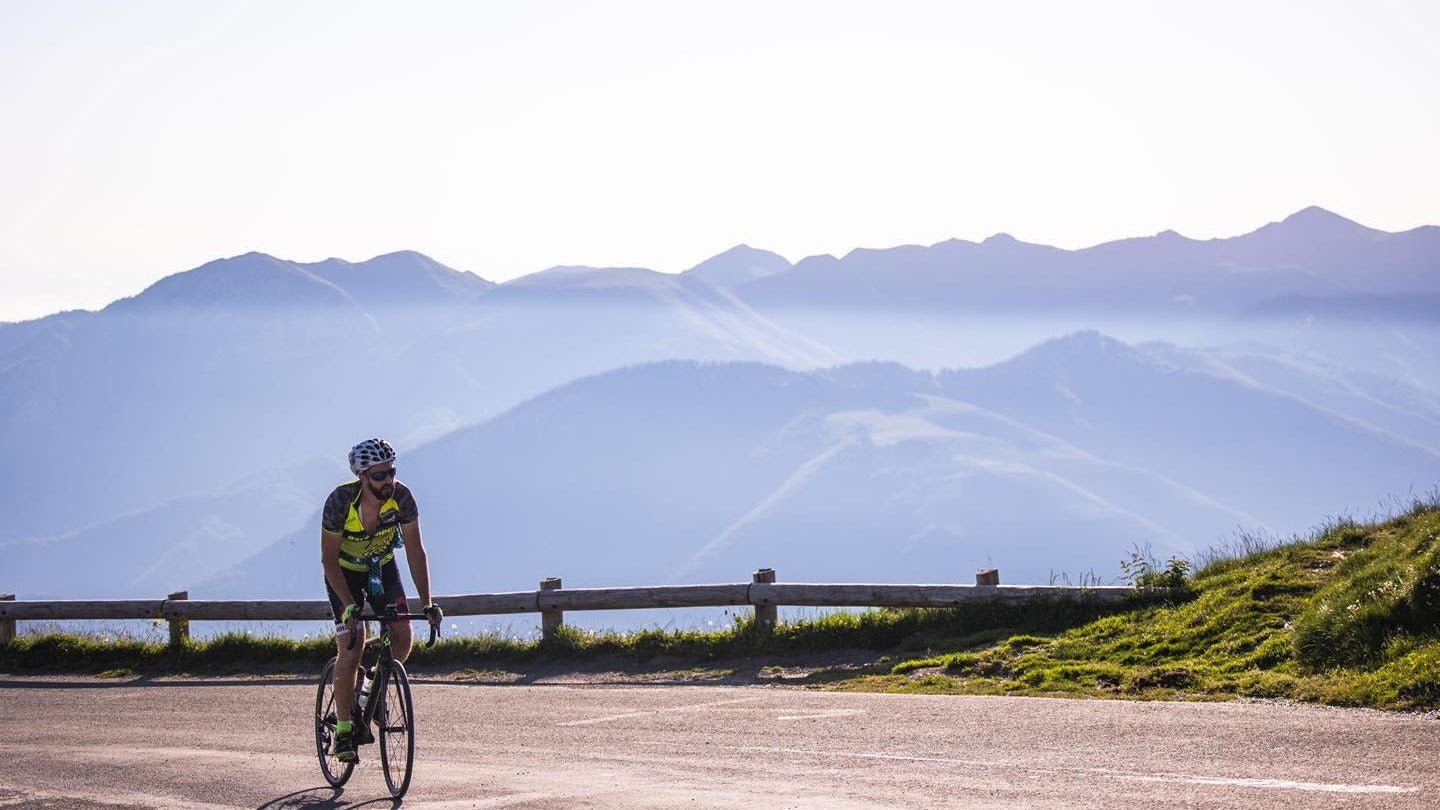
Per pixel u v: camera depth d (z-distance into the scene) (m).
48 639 24.78
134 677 22.73
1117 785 9.50
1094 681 14.94
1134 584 19.06
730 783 10.38
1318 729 11.01
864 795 9.64
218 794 10.87
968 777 10.12
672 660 20.25
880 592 19.81
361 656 10.49
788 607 22.19
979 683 15.78
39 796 11.11
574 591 21.80
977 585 19.53
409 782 10.35
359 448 10.12
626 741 12.84
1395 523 19.20
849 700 14.85
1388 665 12.88
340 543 10.32
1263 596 16.97
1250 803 8.71
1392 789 8.83
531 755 12.31
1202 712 12.31
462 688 18.42
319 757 11.23
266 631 24.67
